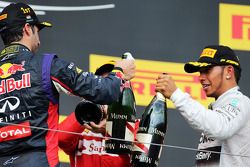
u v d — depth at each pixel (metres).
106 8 17.83
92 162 13.95
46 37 17.45
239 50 18.14
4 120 12.18
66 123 13.89
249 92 17.95
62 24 17.58
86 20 17.70
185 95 12.66
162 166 17.11
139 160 13.08
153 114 13.23
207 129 12.52
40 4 17.59
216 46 13.30
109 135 13.52
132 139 13.55
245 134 12.83
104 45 17.62
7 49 12.52
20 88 12.21
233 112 12.73
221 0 18.38
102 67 13.52
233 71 13.18
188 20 18.12
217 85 13.16
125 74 13.20
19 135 12.09
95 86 12.19
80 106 12.66
